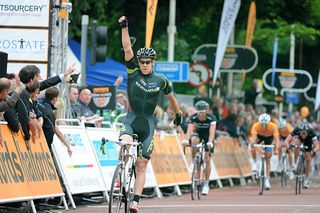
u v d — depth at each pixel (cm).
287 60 7188
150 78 1720
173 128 2939
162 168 2730
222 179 3678
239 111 4106
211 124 2680
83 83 2764
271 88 5212
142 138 1716
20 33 2369
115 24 4112
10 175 1769
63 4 2380
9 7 2369
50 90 2034
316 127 5553
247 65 4550
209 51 4484
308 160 3294
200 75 4047
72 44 3559
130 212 1686
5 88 1762
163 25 4341
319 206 2183
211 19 4738
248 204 2272
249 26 4541
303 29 6303
